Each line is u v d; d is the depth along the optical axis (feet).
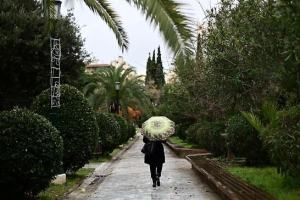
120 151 87.76
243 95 38.88
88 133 36.91
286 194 22.63
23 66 50.62
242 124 37.47
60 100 36.70
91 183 36.91
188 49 14.55
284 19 15.67
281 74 18.62
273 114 24.08
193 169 46.32
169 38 14.51
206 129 55.36
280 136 21.43
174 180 37.50
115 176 42.24
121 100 115.03
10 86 51.60
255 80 34.37
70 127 36.14
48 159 23.82
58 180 34.24
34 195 25.46
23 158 22.74
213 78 38.45
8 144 22.76
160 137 33.19
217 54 34.22
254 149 37.29
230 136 38.09
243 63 31.99
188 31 14.64
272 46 20.94
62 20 57.16
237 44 27.99
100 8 29.17
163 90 131.64
